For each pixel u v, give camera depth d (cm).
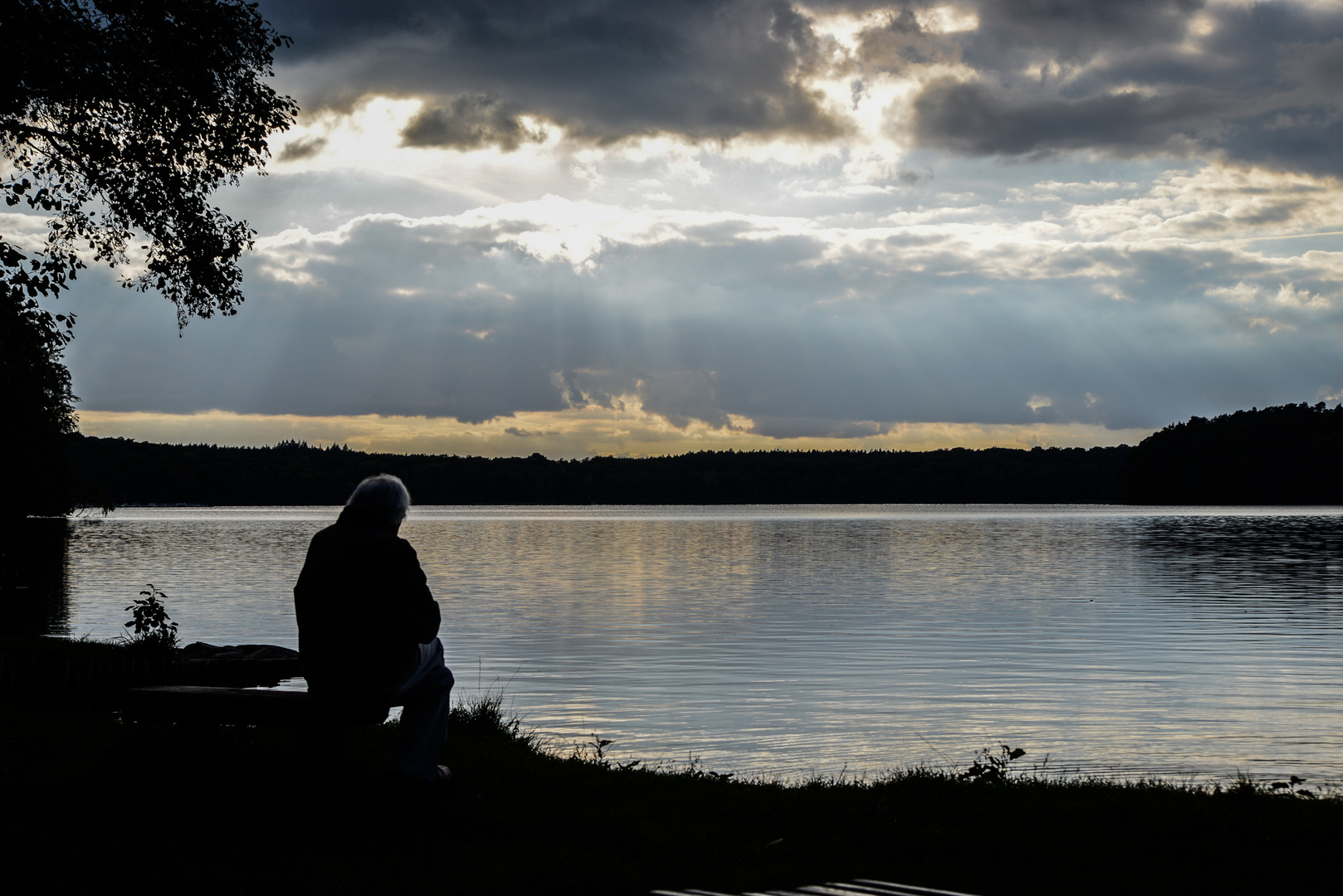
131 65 1485
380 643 629
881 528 10612
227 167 1652
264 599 3366
